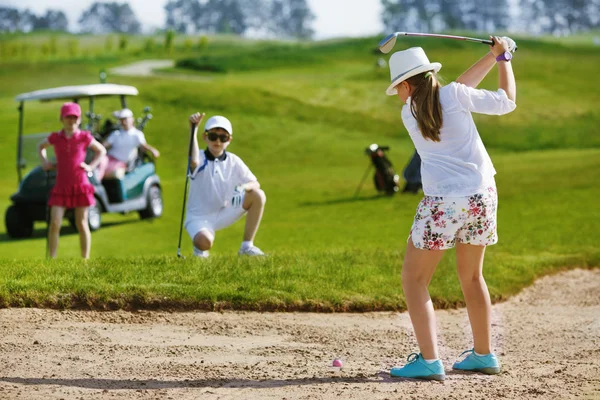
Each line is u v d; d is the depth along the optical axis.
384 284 11.84
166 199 33.50
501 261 15.11
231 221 13.17
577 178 35.62
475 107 7.00
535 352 8.91
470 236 7.09
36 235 24.50
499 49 7.21
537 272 14.62
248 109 65.75
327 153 53.78
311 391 6.70
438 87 7.04
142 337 8.77
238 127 60.09
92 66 109.44
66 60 124.69
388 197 30.95
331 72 107.31
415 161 31.73
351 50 128.75
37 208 23.69
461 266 7.33
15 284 9.80
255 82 77.81
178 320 9.71
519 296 13.02
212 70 112.19
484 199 6.97
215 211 13.05
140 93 67.56
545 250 17.05
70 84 88.19
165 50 143.38
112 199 25.42
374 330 9.86
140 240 22.33
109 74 98.50
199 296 10.31
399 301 11.24
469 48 114.56
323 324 10.05
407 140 59.78
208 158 13.02
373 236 20.72
